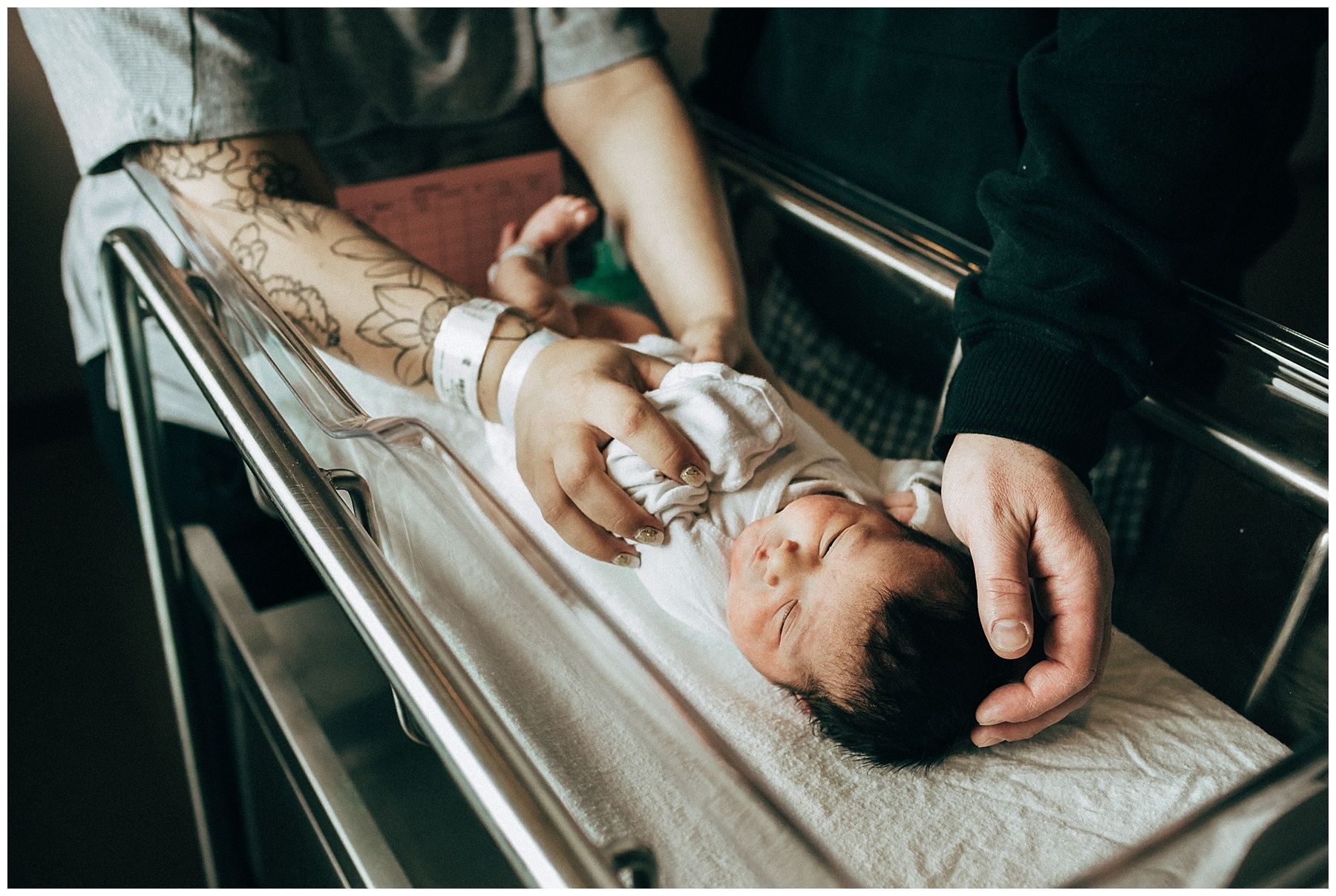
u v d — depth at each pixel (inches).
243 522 40.5
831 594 23.4
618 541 24.4
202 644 38.2
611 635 19.8
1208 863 15.9
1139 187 25.1
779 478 26.1
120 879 41.5
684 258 34.8
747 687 23.7
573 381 24.6
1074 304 24.0
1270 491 24.0
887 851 19.7
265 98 30.1
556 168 39.8
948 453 25.1
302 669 32.3
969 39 33.1
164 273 27.3
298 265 28.4
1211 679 25.3
